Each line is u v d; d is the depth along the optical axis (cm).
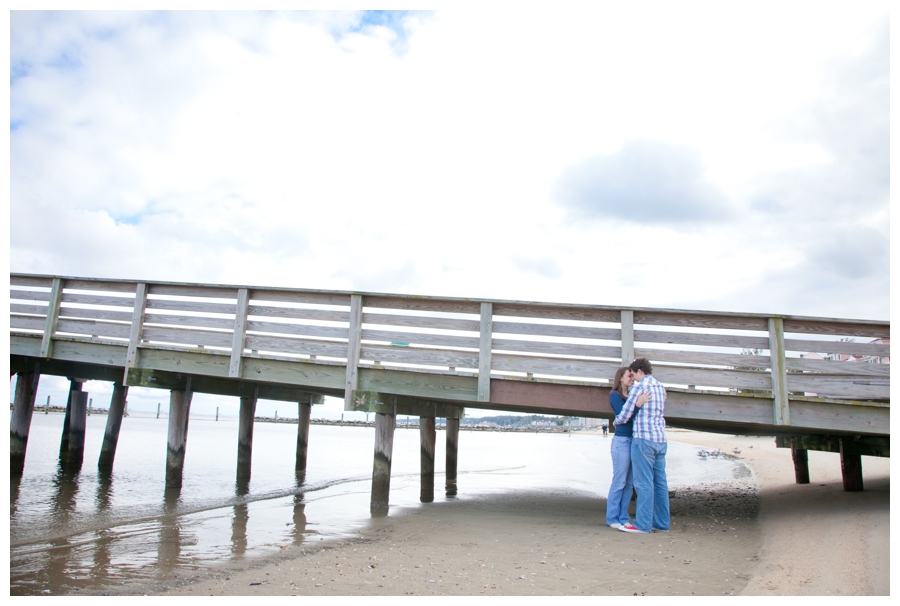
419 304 789
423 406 945
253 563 527
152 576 484
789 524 635
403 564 508
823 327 678
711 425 839
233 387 1166
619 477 652
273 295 849
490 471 1598
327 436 4319
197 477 1259
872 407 652
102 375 1254
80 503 877
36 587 454
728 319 699
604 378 717
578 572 467
